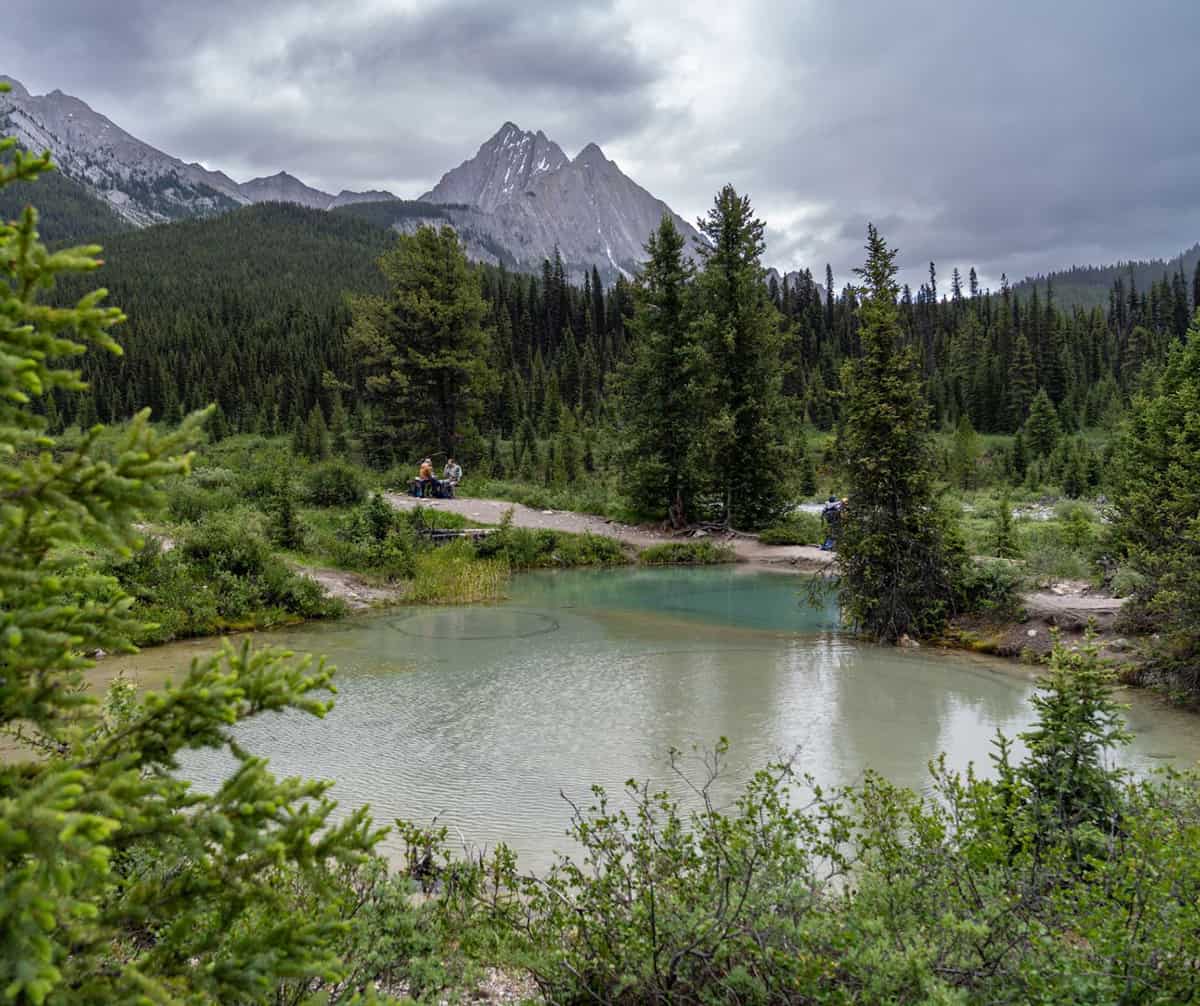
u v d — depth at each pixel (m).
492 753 9.27
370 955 3.87
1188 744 9.72
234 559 17.56
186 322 128.62
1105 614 14.45
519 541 26.97
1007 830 5.29
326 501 28.53
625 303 125.31
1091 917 3.70
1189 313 126.19
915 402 17.03
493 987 4.40
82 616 2.42
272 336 125.88
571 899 5.25
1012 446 72.31
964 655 14.84
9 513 2.17
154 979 2.27
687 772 8.72
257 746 9.45
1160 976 3.33
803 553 28.55
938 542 16.27
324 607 17.89
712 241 33.38
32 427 2.35
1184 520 12.94
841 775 8.62
